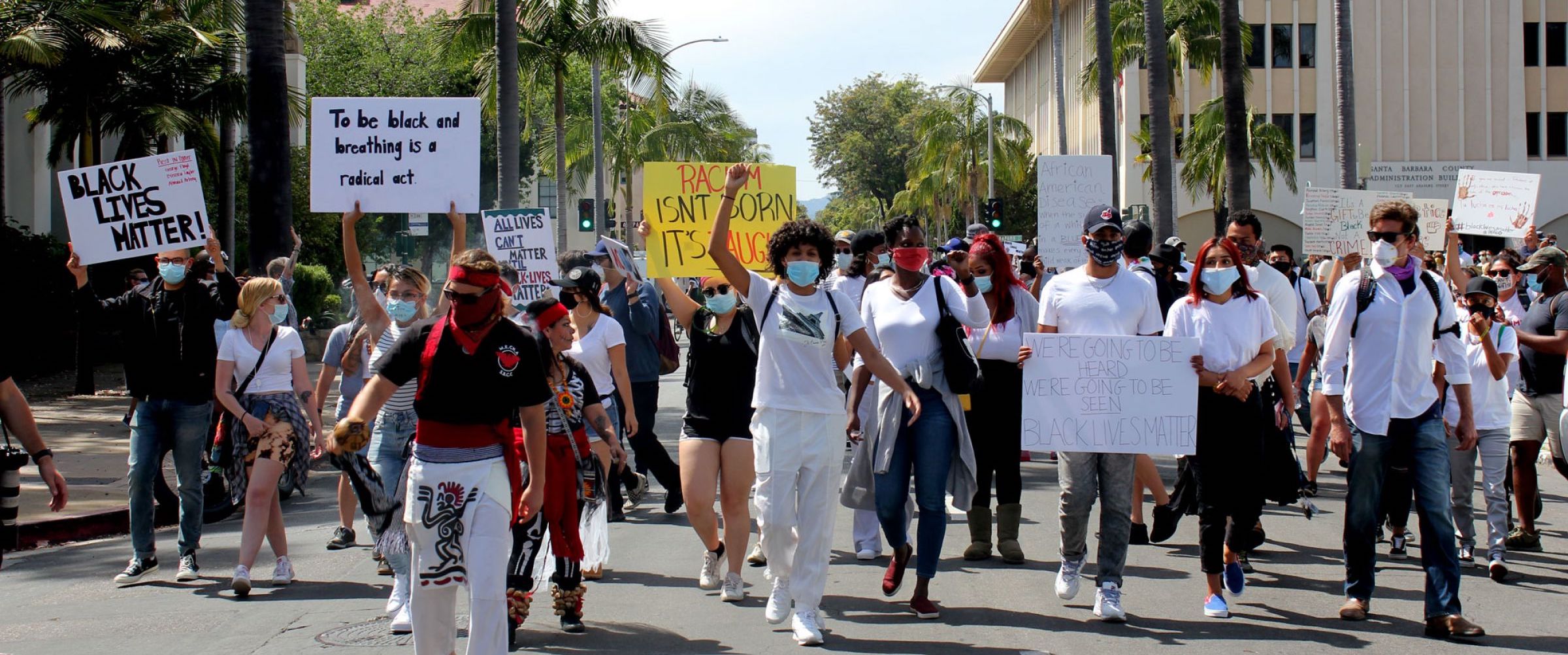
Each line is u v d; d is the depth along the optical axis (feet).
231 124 86.58
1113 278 22.29
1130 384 21.58
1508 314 33.81
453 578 15.98
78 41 71.92
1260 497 21.84
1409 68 151.94
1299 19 152.05
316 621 21.98
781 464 20.40
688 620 21.99
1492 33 151.33
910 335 21.59
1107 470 21.75
